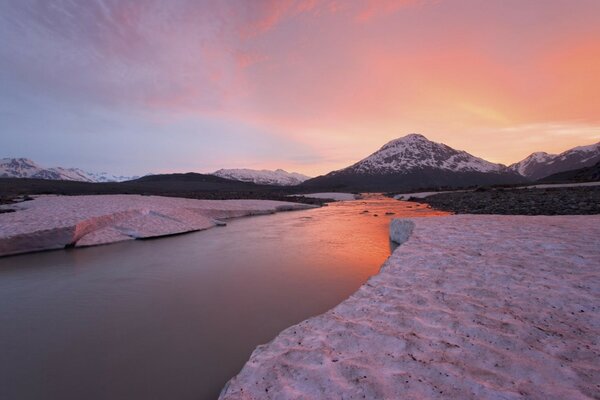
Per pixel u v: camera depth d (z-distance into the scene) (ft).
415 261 22.40
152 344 17.15
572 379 9.32
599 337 11.50
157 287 26.63
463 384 9.40
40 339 17.98
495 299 15.28
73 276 30.42
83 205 65.36
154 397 12.87
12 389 13.60
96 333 18.56
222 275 29.66
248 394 9.84
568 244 23.76
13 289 26.81
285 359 11.57
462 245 26.09
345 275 28.78
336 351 11.82
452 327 12.89
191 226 61.26
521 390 8.98
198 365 15.03
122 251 41.93
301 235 53.31
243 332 18.26
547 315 13.39
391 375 10.10
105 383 13.85
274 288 25.62
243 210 94.63
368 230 58.70
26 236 41.32
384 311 14.85
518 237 27.53
